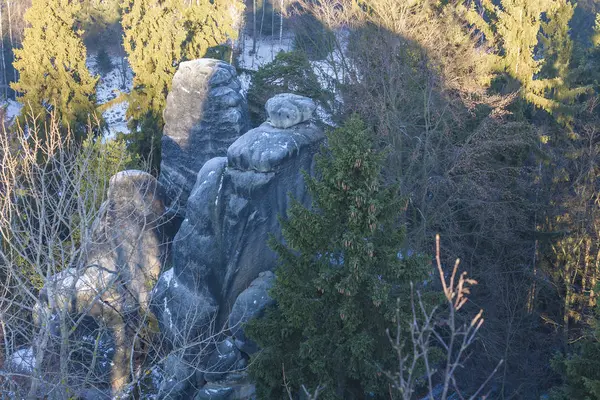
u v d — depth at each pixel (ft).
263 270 108.37
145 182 115.24
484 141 116.57
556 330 124.88
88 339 110.52
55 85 174.40
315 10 156.66
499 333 123.03
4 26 359.46
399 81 125.90
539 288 129.08
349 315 75.66
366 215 75.00
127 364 111.45
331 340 78.59
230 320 102.47
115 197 111.96
